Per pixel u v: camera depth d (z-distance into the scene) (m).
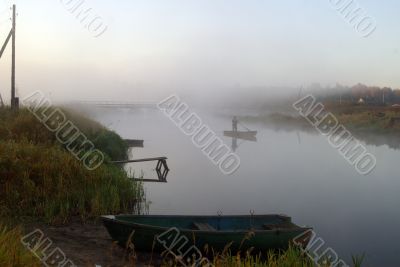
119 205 15.24
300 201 18.77
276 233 10.62
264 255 10.65
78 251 10.71
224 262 8.62
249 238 10.43
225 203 18.11
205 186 21.83
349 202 18.62
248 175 25.75
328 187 22.17
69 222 13.20
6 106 24.47
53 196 14.30
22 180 14.40
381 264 11.00
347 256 11.67
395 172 27.22
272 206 17.78
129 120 89.81
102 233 12.39
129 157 32.22
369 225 14.99
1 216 12.72
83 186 15.50
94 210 13.93
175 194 19.75
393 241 13.13
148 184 22.27
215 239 10.36
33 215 13.30
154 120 90.62
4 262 6.73
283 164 30.62
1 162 14.40
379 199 19.23
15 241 8.07
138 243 10.51
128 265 9.83
